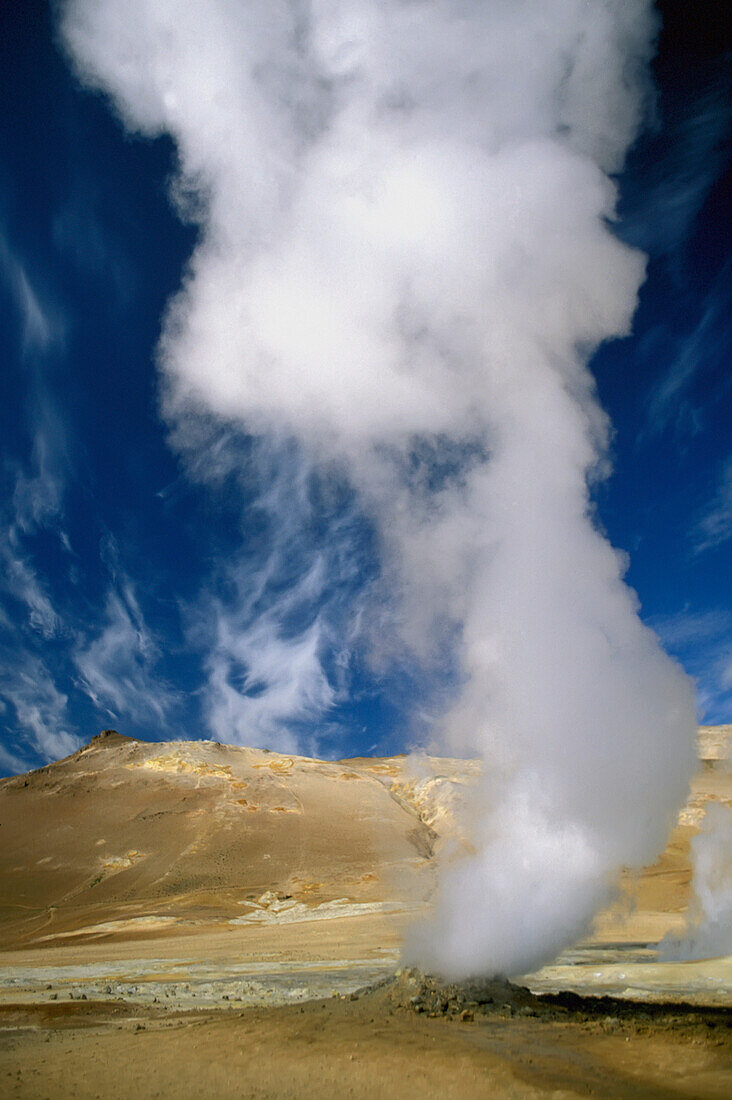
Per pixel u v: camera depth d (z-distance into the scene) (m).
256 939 56.50
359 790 133.00
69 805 122.12
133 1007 24.53
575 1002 17.69
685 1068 11.58
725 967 26.05
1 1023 22.00
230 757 146.62
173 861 100.31
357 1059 12.64
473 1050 12.84
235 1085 11.79
